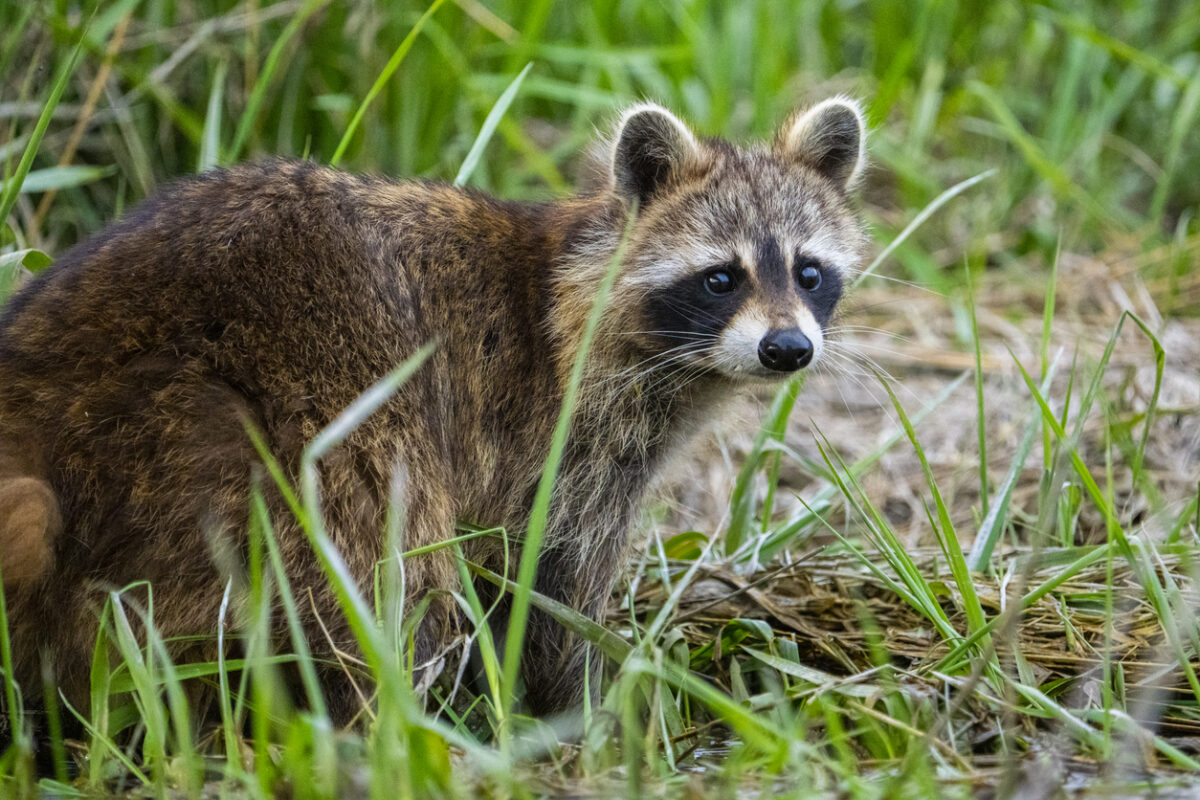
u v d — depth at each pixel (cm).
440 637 712
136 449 632
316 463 663
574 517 777
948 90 1561
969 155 1543
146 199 754
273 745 611
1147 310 1256
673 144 818
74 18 1124
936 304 1326
